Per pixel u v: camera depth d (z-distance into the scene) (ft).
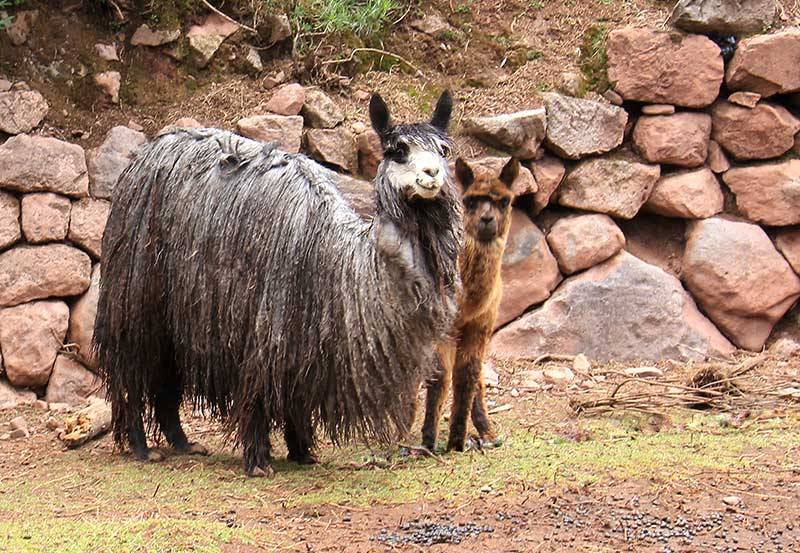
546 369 90.89
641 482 62.08
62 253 86.17
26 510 57.36
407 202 58.13
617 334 95.61
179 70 97.96
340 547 51.93
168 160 66.74
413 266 58.39
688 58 98.27
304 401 61.77
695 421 76.74
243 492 60.59
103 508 57.67
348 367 59.72
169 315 65.98
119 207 67.87
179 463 67.67
